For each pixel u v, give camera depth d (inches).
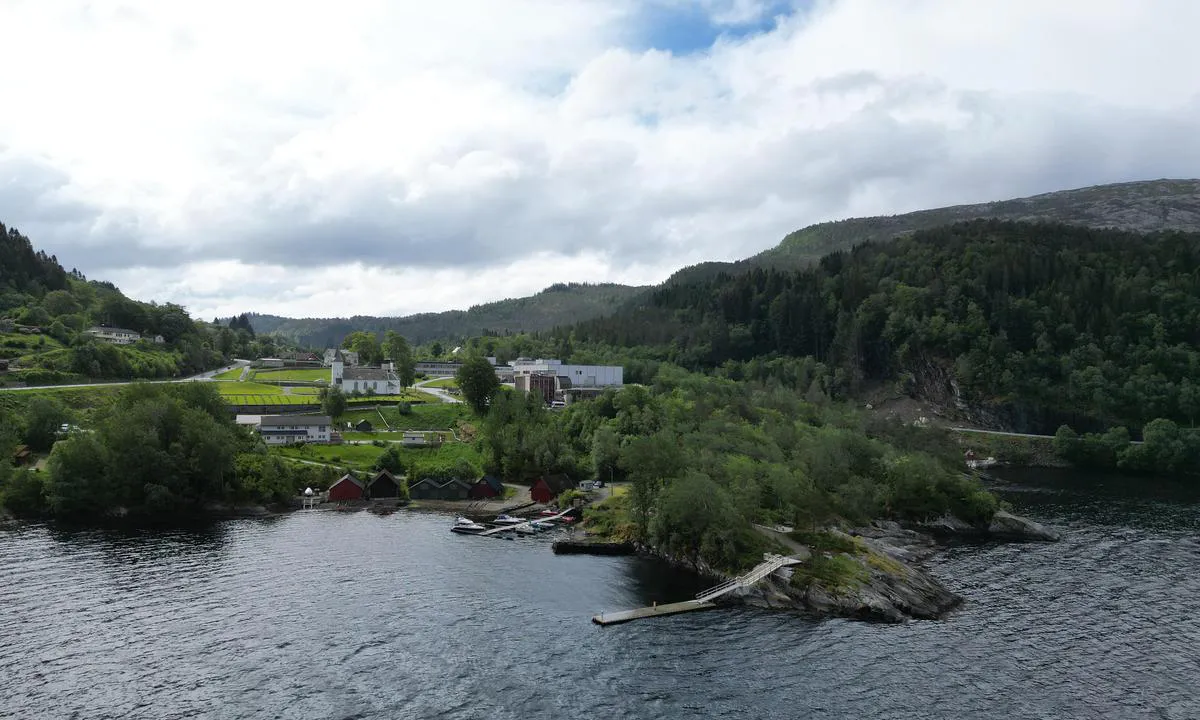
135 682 2593.5
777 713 2485.2
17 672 2647.6
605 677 2736.2
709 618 3405.5
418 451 7175.2
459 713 2432.3
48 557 4106.8
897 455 6599.4
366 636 3061.0
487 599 3577.8
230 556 4224.9
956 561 4490.7
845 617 3454.7
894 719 2456.9
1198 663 2950.3
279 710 2421.3
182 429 5620.1
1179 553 4672.7
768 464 5329.7
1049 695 2655.0
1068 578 4116.6
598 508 5482.3
